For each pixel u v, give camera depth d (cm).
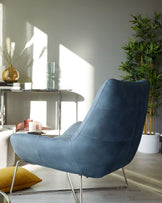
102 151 149
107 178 219
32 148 161
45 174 227
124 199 175
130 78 333
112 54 375
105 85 143
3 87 349
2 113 348
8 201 86
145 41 357
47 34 378
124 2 372
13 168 201
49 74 373
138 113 163
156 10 367
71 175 226
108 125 146
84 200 173
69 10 376
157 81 317
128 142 160
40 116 383
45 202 168
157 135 312
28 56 379
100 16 374
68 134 224
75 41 377
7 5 376
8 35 379
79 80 379
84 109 379
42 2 376
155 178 219
